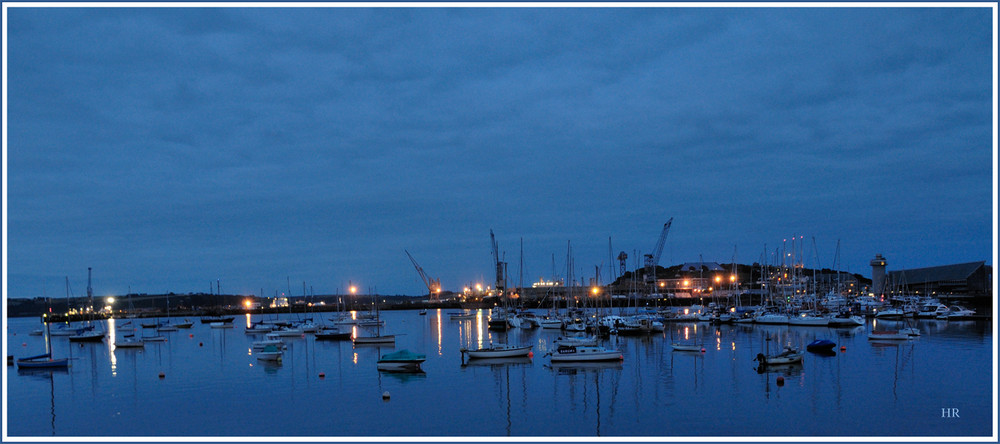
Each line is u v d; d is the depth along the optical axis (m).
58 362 94.00
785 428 52.88
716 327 154.62
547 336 143.75
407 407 62.03
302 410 61.59
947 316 169.88
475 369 84.81
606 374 78.44
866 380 71.44
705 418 56.12
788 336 128.25
